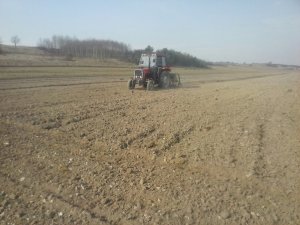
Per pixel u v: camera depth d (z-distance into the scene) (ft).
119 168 24.91
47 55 265.34
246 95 70.28
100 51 292.20
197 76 156.15
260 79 155.53
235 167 25.13
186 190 21.35
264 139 32.78
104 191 21.15
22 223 17.66
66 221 17.89
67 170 24.26
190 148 29.50
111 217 18.38
